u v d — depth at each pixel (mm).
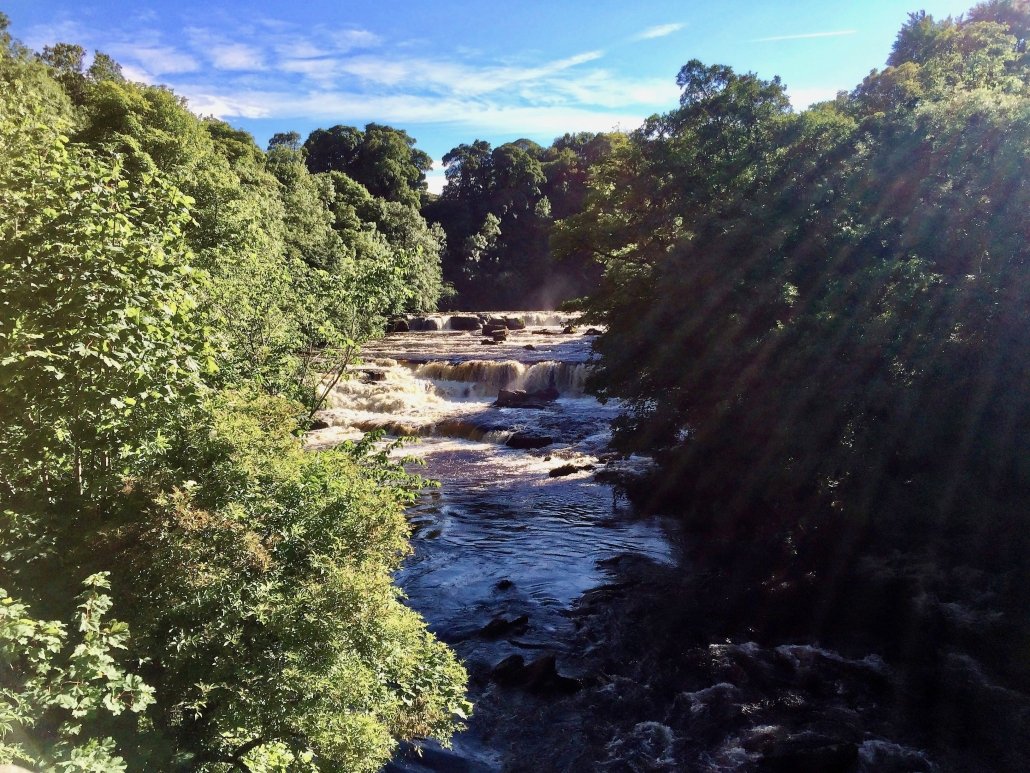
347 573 6703
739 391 15688
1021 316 12148
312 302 13992
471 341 52344
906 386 13000
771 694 11055
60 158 6391
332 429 30125
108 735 5531
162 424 7176
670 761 9523
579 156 107562
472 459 26016
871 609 13133
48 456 6367
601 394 20531
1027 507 12016
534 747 9906
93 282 5699
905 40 48594
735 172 18828
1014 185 13359
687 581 15508
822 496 15102
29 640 5070
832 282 14656
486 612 14086
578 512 20281
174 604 5895
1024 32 45469
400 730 7855
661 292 18125
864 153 16141
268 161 72062
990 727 9805
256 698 6070
